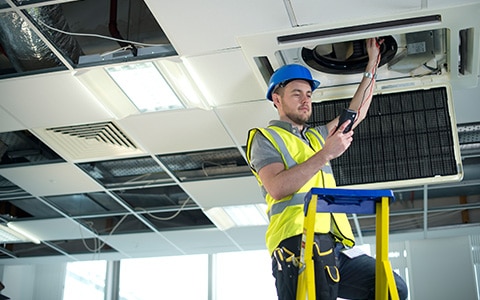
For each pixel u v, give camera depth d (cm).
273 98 297
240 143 536
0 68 445
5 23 404
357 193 213
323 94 419
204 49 413
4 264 851
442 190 619
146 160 569
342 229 247
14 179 603
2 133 528
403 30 373
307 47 393
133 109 489
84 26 409
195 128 513
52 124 509
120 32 414
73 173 589
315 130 293
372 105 423
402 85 418
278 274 239
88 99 473
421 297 729
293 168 242
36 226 720
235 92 461
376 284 221
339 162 418
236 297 848
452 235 739
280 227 245
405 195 630
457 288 725
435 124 414
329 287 234
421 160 410
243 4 370
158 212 680
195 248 792
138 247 787
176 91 463
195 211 682
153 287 880
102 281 888
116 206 666
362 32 375
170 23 390
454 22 367
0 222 709
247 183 606
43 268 895
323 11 370
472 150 548
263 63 422
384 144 416
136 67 442
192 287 866
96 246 785
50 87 461
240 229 728
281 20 379
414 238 748
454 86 429
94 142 537
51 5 389
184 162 573
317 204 221
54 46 421
